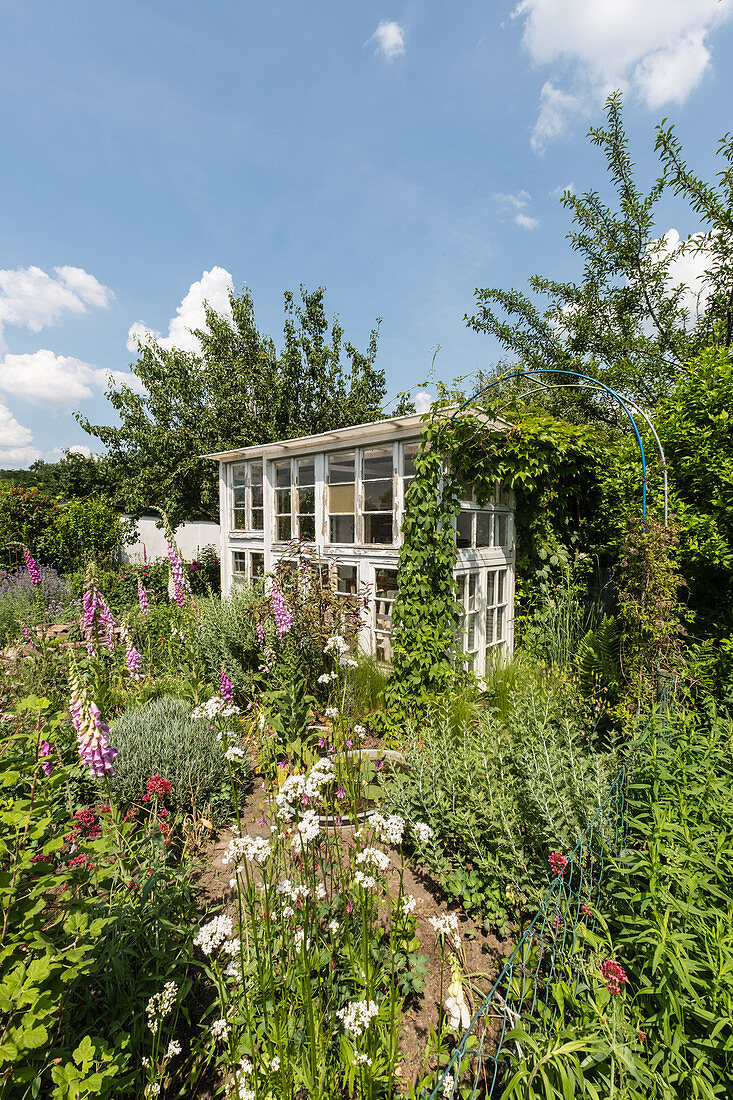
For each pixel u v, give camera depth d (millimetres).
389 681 5566
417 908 2809
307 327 13234
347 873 2326
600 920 2012
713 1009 1563
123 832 2594
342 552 6961
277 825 2314
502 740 3674
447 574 5355
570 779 2869
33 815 1547
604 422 9328
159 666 6812
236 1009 1803
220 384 13297
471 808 3047
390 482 6449
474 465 6008
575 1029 1521
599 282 8820
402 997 2074
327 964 2035
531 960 1987
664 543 4188
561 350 9375
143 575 11734
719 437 4746
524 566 7266
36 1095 1304
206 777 3602
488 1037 2051
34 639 5359
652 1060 1469
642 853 2146
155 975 1931
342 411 13609
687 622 4961
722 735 3357
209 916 2527
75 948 1364
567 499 7438
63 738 3461
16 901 1410
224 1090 1692
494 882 2707
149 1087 1607
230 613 6797
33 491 13602
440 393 5152
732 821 2387
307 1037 1626
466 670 5777
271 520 8781
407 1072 1882
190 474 13422
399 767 3961
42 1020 1292
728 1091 1452
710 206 6766
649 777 2871
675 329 8328
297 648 5281
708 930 1744
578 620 6629
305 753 3660
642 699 4000
